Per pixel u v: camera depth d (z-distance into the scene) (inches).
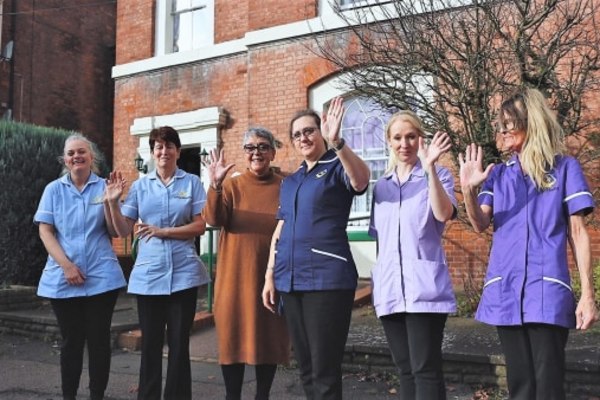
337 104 126.4
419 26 236.8
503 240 117.5
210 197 151.6
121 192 160.7
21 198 329.1
